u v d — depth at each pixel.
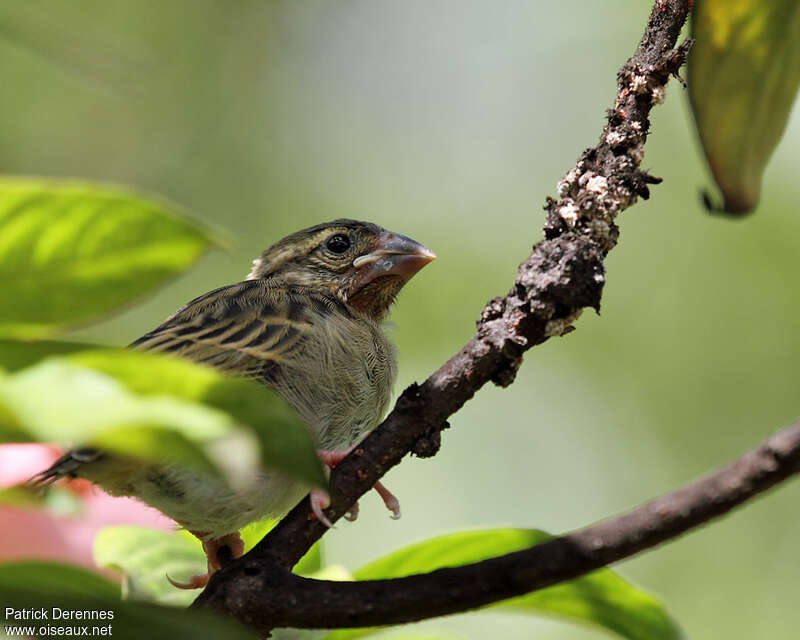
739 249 13.54
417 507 12.99
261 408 3.01
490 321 5.00
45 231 3.22
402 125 14.93
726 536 12.34
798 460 3.93
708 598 12.12
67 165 13.90
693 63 5.73
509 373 4.98
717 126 5.80
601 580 5.41
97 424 2.61
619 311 13.66
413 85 15.08
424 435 5.04
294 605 4.57
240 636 3.19
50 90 13.62
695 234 13.71
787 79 5.67
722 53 5.68
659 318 13.55
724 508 4.02
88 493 6.81
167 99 14.30
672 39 5.00
